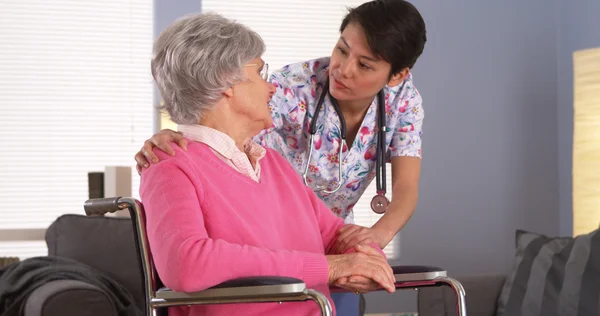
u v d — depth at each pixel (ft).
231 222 4.93
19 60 14.16
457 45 14.39
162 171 4.83
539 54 14.57
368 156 7.25
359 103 6.91
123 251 11.67
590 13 13.50
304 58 14.40
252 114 5.20
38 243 14.17
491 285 10.12
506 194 14.43
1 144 14.10
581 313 8.49
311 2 14.44
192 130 5.18
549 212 14.51
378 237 6.46
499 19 14.53
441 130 14.30
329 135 7.03
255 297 4.42
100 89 14.35
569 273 8.95
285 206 5.49
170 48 5.05
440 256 14.21
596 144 10.59
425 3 14.35
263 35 14.34
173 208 4.69
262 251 4.70
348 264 4.90
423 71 14.29
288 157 7.21
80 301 9.84
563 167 14.39
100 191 12.38
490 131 14.43
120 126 14.38
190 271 4.47
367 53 6.36
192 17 5.12
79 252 11.80
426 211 14.21
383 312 14.01
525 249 9.93
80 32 14.33
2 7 14.15
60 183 14.21
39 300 9.71
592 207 10.60
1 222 14.05
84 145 14.29
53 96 14.24
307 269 4.78
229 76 5.05
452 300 9.89
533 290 9.29
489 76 14.46
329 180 7.22
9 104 14.12
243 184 5.14
